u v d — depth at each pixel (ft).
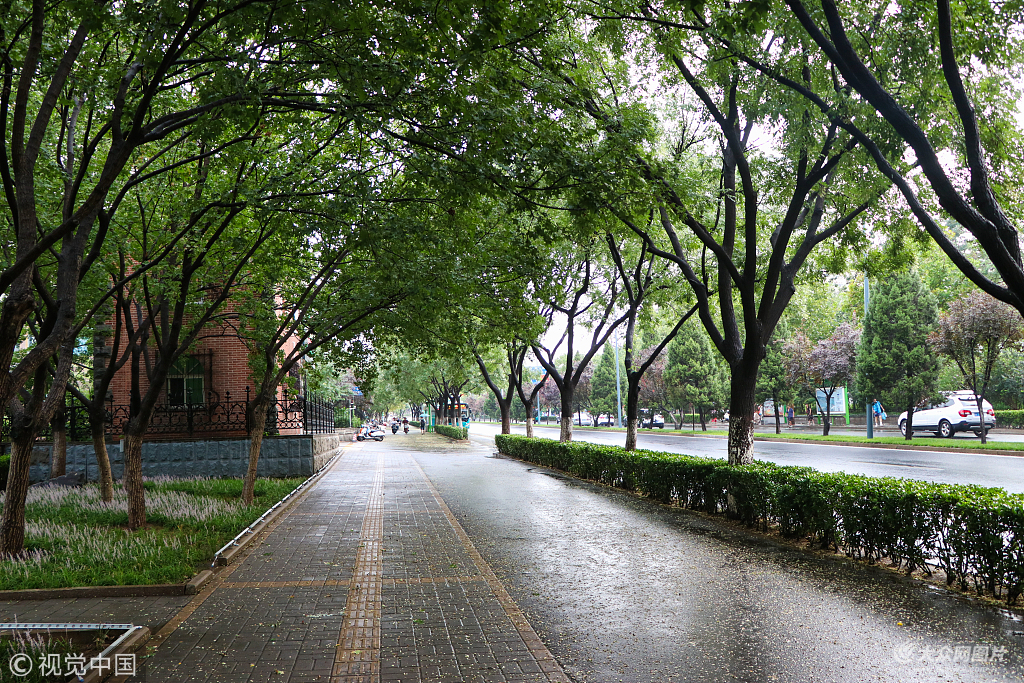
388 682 15.03
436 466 81.25
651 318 72.13
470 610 20.66
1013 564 19.65
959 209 20.84
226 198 30.01
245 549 30.81
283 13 19.25
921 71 25.58
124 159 18.16
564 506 43.73
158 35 18.08
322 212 29.58
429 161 24.23
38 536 31.78
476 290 42.27
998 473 52.11
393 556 28.89
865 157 29.76
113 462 60.03
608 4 28.53
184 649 17.26
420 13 19.34
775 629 18.38
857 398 106.32
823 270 47.55
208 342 66.85
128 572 24.84
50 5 22.58
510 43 21.79
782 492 31.17
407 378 144.56
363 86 21.08
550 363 78.28
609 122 28.12
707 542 30.76
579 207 25.04
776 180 36.22
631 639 17.84
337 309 43.68
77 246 24.18
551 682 14.97
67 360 30.09
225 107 20.08
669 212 36.22
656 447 105.50
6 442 63.82
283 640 17.93
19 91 19.31
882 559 26.50
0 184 30.37
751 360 36.86
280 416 82.17
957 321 77.77
